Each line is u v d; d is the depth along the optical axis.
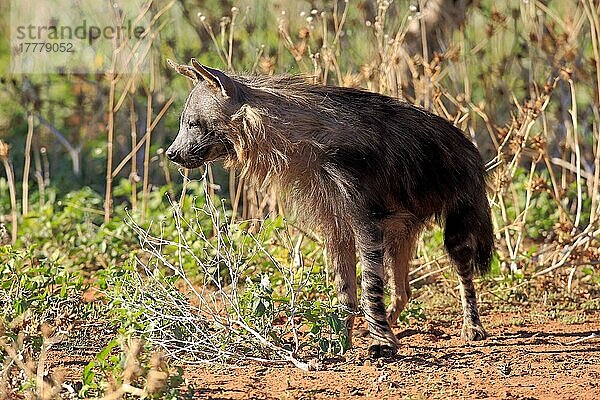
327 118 11.55
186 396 9.26
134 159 17.48
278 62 18.53
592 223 15.02
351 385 10.16
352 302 12.01
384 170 11.73
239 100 11.62
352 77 15.48
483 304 14.62
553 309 14.29
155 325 11.09
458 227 12.69
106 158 22.34
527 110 15.12
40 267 13.19
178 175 21.78
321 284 13.18
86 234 17.45
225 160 12.09
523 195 18.39
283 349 11.05
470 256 12.71
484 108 17.53
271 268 14.66
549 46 17.27
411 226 12.42
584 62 18.44
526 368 10.88
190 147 11.79
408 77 17.67
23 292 12.18
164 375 8.88
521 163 19.97
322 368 10.83
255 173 11.93
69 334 11.89
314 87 11.82
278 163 11.65
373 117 11.84
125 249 16.33
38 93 22.69
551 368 10.90
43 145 23.30
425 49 15.73
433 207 12.45
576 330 12.99
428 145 12.20
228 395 9.82
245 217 16.92
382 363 11.06
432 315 13.98
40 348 10.50
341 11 18.73
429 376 10.54
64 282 12.70
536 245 16.52
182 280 15.40
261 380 10.36
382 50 15.96
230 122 11.61
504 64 18.23
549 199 18.42
